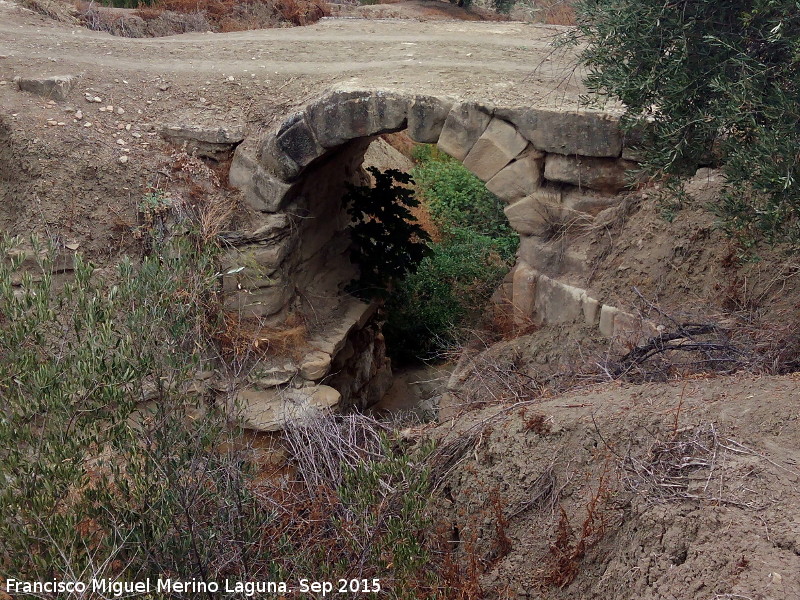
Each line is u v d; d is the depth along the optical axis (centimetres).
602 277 668
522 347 680
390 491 472
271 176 754
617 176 680
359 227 949
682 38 482
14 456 404
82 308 452
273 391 739
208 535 446
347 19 1156
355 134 733
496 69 810
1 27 1016
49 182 736
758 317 555
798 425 401
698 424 420
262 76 855
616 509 406
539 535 439
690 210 638
